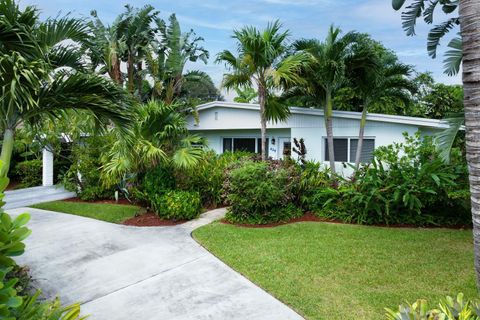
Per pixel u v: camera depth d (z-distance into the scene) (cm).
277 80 1002
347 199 800
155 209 876
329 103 1112
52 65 520
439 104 1623
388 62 1120
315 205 867
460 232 689
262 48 1034
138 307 419
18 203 1084
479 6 230
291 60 1027
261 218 798
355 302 404
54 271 534
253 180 794
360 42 1068
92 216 893
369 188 777
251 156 1138
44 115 557
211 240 659
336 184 920
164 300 434
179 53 1928
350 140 1194
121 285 482
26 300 253
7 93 438
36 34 488
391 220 764
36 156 1545
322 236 671
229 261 548
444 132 545
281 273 494
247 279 482
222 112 1448
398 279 465
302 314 384
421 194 736
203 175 961
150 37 1948
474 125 234
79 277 511
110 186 1073
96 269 539
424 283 450
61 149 1328
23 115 498
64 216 897
